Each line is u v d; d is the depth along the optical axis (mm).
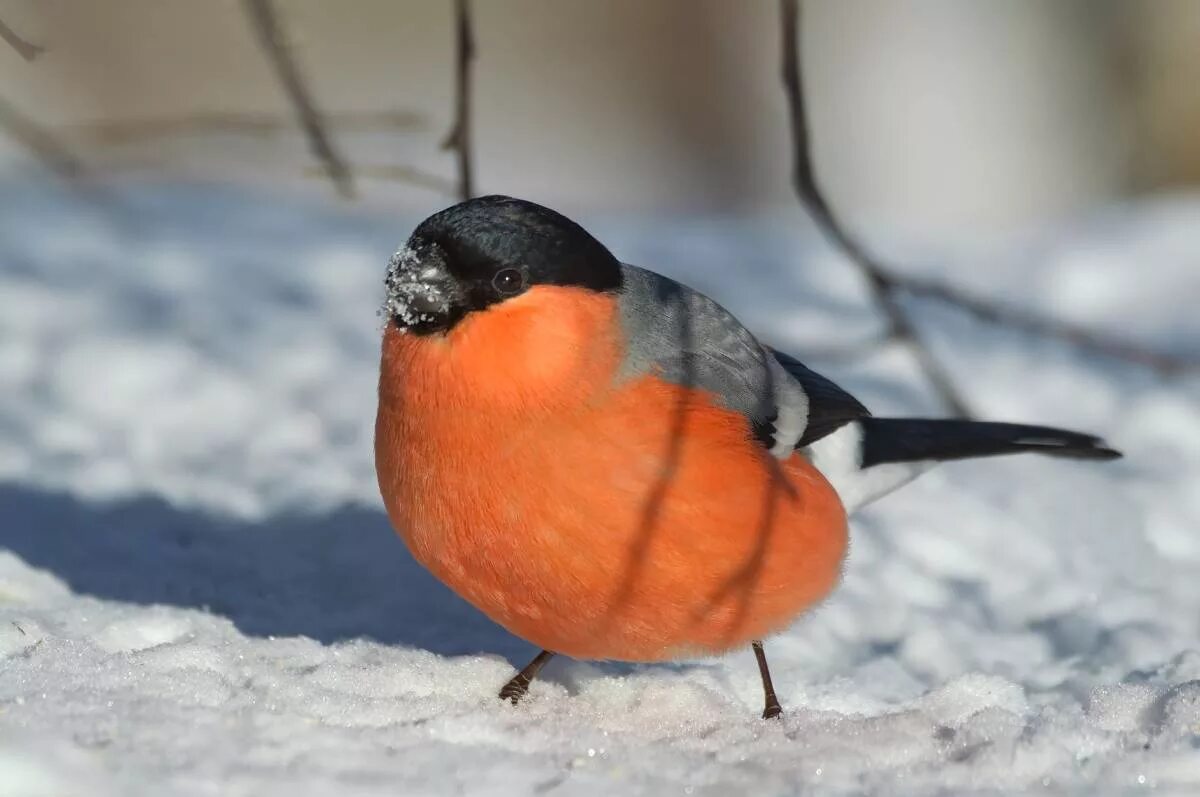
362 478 12016
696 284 17375
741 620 7938
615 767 7168
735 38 29406
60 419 12992
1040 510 11844
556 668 8828
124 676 7758
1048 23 27328
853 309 16953
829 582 8336
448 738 7395
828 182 28234
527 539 7520
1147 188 26625
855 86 28312
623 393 7559
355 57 29656
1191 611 10102
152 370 13977
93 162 23047
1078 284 17812
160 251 17625
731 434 7781
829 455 9227
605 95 29828
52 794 6352
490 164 28203
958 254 19125
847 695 8766
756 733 7719
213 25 26891
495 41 30016
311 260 17781
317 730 7227
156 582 9906
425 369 7496
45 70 26438
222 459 12398
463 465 7512
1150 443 13422
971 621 10055
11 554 9688
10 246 17344
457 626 9602
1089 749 7469
